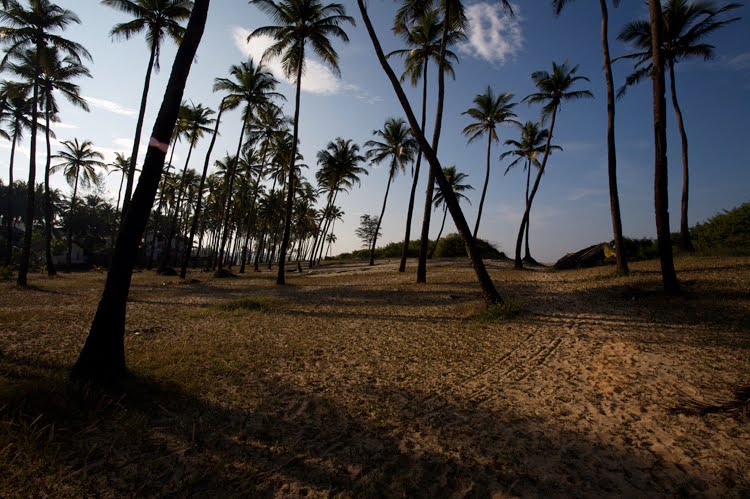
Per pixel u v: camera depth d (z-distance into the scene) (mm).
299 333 8469
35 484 2783
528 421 4062
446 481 3016
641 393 4617
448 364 6156
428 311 11133
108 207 60000
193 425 3678
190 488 2863
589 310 9914
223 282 23031
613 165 15078
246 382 5242
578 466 3195
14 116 24609
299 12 18516
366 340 7816
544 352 6676
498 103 26547
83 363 4520
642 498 2771
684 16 16391
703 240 20094
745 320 7148
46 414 3615
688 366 5344
